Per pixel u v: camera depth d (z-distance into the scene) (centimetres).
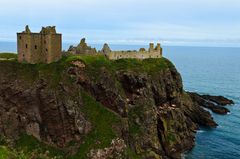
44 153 10281
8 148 9956
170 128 12662
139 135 11444
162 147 12138
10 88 11131
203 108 17700
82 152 10050
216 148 12631
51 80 10950
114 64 12950
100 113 10900
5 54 13688
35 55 11806
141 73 12781
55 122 10650
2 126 10975
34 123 10869
